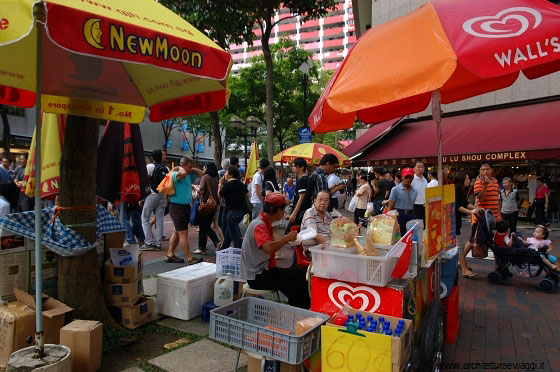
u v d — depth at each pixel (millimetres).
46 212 3768
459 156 12539
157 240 8273
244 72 22922
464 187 6898
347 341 2488
